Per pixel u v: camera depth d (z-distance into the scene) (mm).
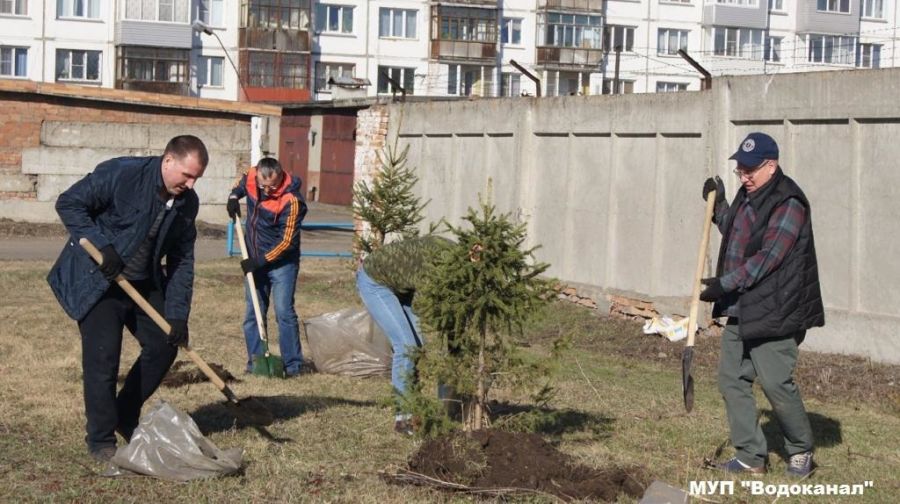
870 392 9570
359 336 9711
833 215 11141
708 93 12367
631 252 13539
